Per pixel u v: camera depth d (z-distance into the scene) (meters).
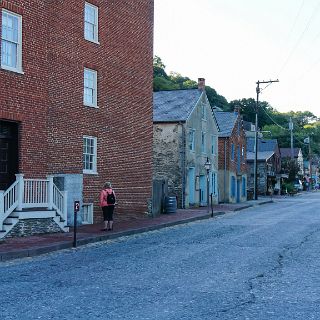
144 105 29.31
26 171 19.94
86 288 10.12
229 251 15.61
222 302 8.88
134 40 28.36
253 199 61.56
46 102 20.88
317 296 9.39
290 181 94.19
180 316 7.88
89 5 25.00
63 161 23.00
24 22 19.88
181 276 11.46
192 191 41.56
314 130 153.75
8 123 19.67
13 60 19.62
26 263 13.77
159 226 24.53
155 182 31.42
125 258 14.41
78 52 24.03
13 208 18.48
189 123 40.59
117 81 26.86
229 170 50.47
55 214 20.09
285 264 13.09
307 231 21.97
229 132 50.81
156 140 40.16
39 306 8.57
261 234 20.73
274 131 132.50
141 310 8.28
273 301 8.96
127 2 27.77
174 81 99.31
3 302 8.88
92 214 24.70
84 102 24.45
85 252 16.02
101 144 25.55
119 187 26.97
